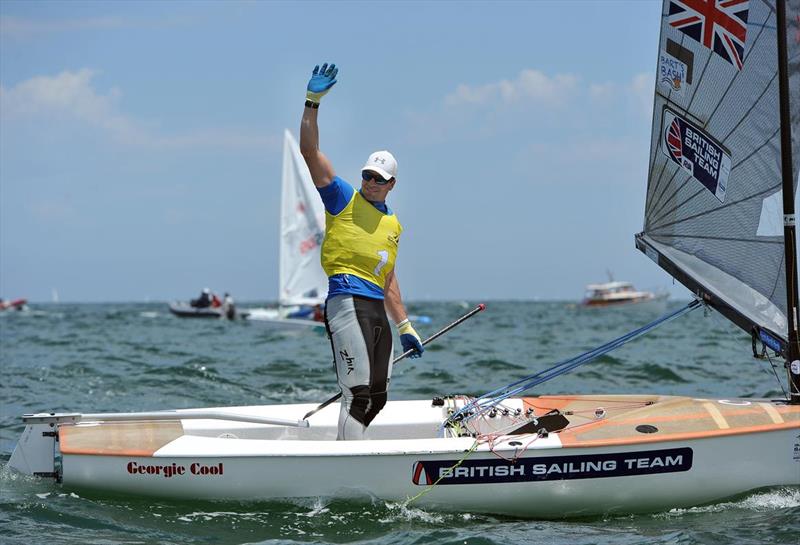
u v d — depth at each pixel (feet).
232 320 431.02
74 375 150.51
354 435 66.33
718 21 71.67
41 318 490.90
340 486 63.00
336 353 67.10
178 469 63.57
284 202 350.84
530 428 70.54
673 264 75.41
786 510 64.03
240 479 63.26
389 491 63.05
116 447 64.44
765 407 68.08
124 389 134.31
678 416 67.21
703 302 73.10
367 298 66.49
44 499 64.64
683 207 75.20
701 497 65.57
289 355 195.93
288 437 76.13
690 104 74.02
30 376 149.38
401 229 68.54
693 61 73.56
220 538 58.03
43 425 67.21
